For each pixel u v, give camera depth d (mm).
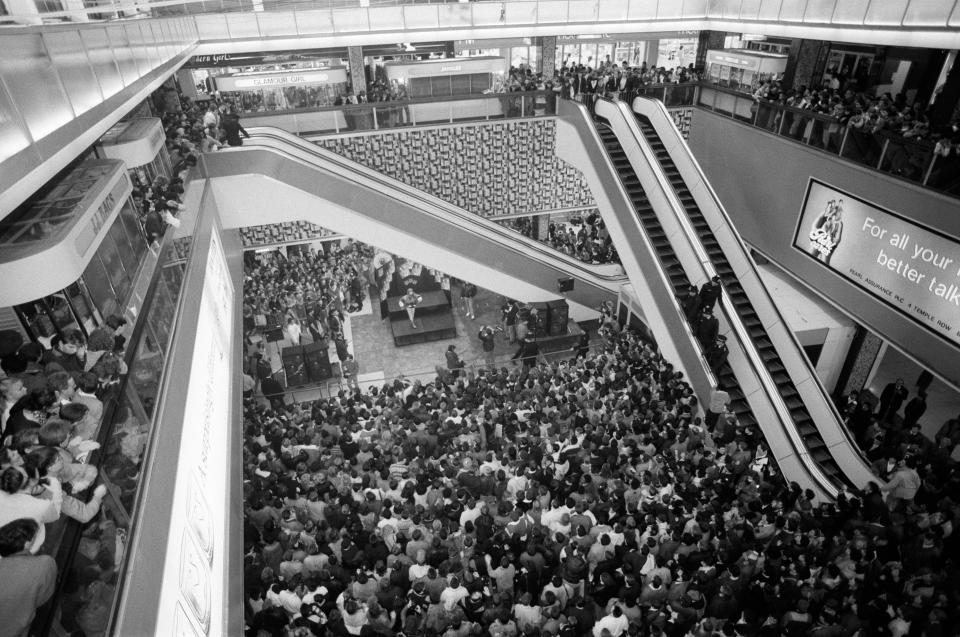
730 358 10930
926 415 13180
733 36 18875
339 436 9711
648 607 6113
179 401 5336
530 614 5879
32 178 3555
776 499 8500
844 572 6770
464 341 16484
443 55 19797
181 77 17391
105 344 4289
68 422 3379
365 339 16641
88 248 4871
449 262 14742
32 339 5129
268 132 14930
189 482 5020
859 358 12898
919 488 8141
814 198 12734
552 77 18812
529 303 15922
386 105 16016
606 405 10141
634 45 25219
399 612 6098
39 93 3982
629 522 6867
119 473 3840
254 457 9008
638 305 15266
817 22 12133
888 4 10164
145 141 7828
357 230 13680
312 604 6000
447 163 17219
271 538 7207
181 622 3971
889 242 10812
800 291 14047
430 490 7754
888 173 10789
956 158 9367
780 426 9711
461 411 10742
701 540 7035
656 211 13008
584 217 20969
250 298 16031
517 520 7461
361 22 15391
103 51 5789
